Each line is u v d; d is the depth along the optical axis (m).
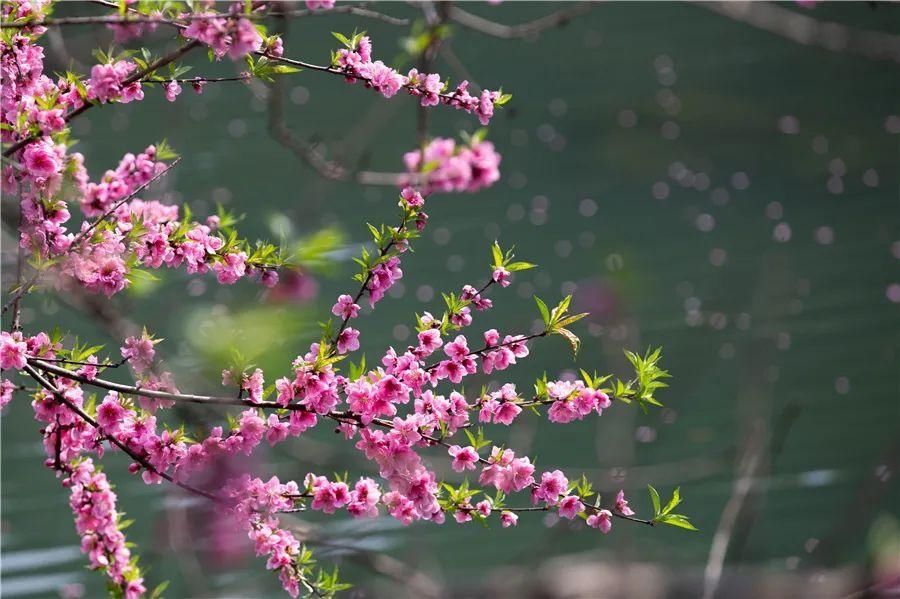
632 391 4.85
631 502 9.95
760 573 8.45
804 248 16.98
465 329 14.40
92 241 4.98
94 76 4.88
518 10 23.61
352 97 20.78
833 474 10.98
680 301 14.72
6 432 12.33
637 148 21.02
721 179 20.50
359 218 17.48
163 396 4.75
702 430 11.32
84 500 5.00
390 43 19.45
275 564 5.06
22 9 4.86
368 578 8.48
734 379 12.56
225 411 5.55
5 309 4.88
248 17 4.23
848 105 22.42
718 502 10.34
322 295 14.39
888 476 8.74
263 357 4.24
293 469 8.72
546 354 13.14
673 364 12.79
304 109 20.78
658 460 10.85
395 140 20.45
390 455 4.82
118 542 5.03
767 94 22.55
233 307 5.11
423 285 15.95
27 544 10.53
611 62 23.42
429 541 9.99
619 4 24.00
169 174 8.04
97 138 19.64
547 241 17.48
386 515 10.07
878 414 12.17
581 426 11.97
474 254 17.05
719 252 16.77
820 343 13.79
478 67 23.12
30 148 4.79
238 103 20.08
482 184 4.05
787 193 19.97
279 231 5.08
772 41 23.66
